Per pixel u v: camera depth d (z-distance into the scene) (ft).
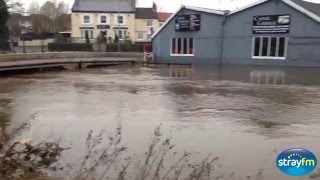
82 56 97.81
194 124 30.81
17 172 17.58
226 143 25.35
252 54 101.19
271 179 18.99
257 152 23.45
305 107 38.75
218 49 106.83
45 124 30.40
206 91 50.78
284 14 94.73
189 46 112.27
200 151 23.47
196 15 109.40
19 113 35.01
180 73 79.30
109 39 196.65
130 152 22.75
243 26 101.76
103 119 32.50
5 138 25.18
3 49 125.08
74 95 46.29
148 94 47.50
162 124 30.63
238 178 19.10
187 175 18.84
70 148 23.31
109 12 220.43
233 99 43.86
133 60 115.96
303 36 92.63
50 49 166.09
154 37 118.62
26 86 55.26
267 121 32.12
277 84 59.21
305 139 26.53
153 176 18.03
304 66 93.35
